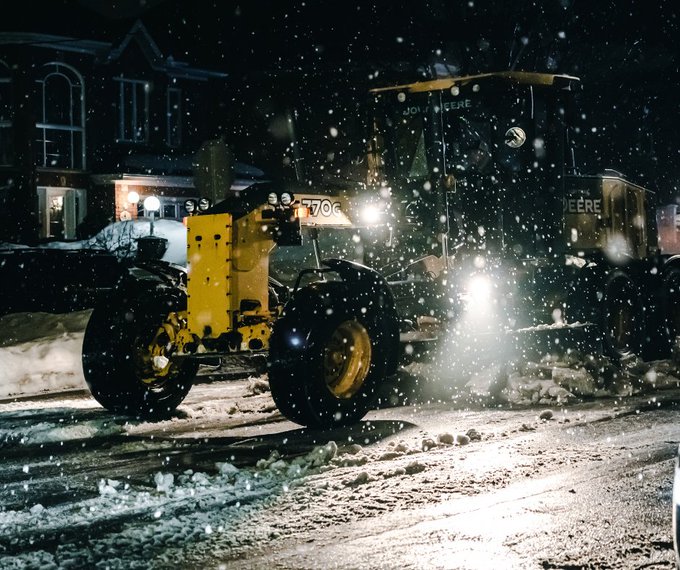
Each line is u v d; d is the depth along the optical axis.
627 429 8.78
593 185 13.35
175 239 23.27
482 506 6.22
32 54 31.86
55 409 10.68
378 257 11.44
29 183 31.39
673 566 5.04
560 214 12.30
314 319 9.07
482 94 11.40
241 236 9.32
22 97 31.44
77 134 33.44
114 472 7.56
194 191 35.44
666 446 7.95
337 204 10.55
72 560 5.30
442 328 10.86
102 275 19.08
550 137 12.23
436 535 5.63
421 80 11.61
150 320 10.16
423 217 11.36
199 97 37.06
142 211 33.81
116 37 34.03
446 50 30.28
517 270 11.73
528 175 11.91
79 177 33.19
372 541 5.55
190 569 5.14
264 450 8.29
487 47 28.89
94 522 6.09
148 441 8.88
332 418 9.19
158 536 5.69
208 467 7.66
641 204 14.49
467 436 8.43
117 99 34.53
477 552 5.31
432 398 10.84
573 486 6.69
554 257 12.23
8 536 5.84
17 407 11.14
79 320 15.24
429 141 11.40
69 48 32.62
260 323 9.41
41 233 32.41
